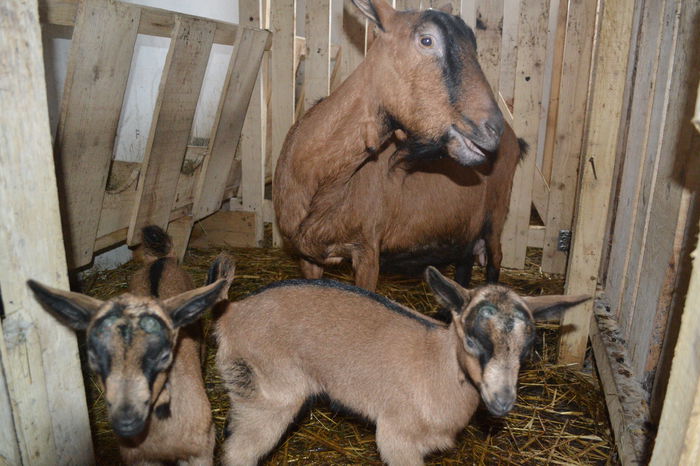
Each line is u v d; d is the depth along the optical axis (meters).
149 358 0.60
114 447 0.82
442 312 0.97
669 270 0.75
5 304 0.53
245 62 1.33
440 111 0.80
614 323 1.00
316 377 0.77
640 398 0.80
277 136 1.53
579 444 0.87
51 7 0.78
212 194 1.45
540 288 1.45
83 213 0.99
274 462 0.82
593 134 0.92
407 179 1.00
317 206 0.92
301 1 2.32
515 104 1.43
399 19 0.81
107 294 1.26
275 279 1.38
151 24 0.98
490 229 1.21
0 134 0.50
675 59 0.78
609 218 1.15
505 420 0.92
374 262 0.97
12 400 0.53
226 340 0.78
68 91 0.85
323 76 1.47
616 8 0.87
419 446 0.74
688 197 0.71
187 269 1.43
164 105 1.09
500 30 1.38
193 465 0.74
